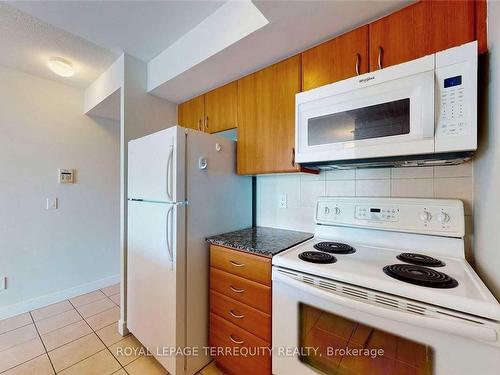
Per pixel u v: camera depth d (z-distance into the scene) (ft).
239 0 4.36
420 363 2.58
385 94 3.39
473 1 3.05
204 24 5.01
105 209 9.35
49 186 7.95
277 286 3.77
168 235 4.59
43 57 6.57
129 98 6.37
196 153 4.89
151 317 5.10
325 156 4.00
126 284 6.23
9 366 5.01
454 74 2.90
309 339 3.46
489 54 2.91
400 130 3.29
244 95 5.64
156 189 4.94
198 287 4.94
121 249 6.26
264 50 4.63
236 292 4.52
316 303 3.33
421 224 3.95
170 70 5.91
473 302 2.31
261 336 4.13
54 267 8.05
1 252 7.02
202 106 6.77
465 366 2.36
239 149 5.72
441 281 2.71
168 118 7.34
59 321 6.78
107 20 5.00
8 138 7.16
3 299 7.02
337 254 3.92
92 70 7.25
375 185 4.72
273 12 3.63
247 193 6.28
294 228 5.88
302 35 4.20
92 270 8.96
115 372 4.90
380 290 2.77
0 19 5.05
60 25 5.16
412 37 3.46
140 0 4.43
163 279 4.77
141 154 5.45
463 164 3.88
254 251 4.22
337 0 3.40
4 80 7.07
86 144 8.82
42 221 7.80
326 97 3.96
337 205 4.89
